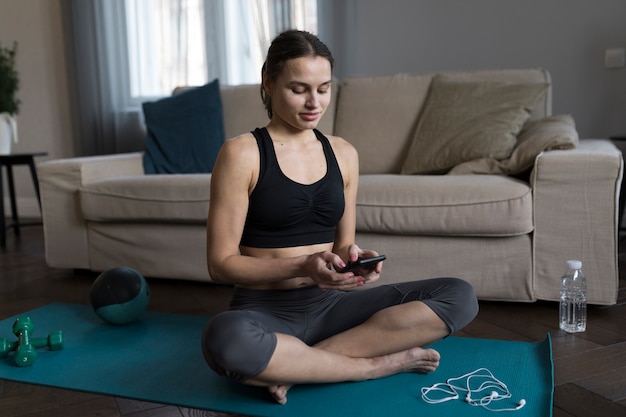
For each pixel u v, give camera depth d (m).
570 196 2.03
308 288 1.53
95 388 1.55
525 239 2.10
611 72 3.35
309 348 1.40
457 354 1.70
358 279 1.29
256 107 3.20
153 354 1.78
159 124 3.13
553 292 2.08
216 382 1.56
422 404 1.38
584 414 1.34
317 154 1.51
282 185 1.43
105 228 2.72
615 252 2.00
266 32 4.02
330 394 1.45
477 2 3.57
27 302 2.42
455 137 2.58
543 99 2.72
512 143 2.50
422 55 3.75
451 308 1.45
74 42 4.25
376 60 3.86
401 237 2.24
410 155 2.71
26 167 4.66
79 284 2.68
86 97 4.28
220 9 4.12
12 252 3.40
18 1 4.51
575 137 2.30
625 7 3.26
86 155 4.33
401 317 1.45
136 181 2.60
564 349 1.73
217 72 4.17
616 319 1.99
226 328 1.28
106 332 2.00
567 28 3.39
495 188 2.09
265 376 1.33
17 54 4.57
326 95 1.40
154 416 1.39
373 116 2.96
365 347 1.48
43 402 1.49
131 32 4.29
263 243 1.48
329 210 1.48
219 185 1.43
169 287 2.60
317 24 3.83
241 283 1.44
